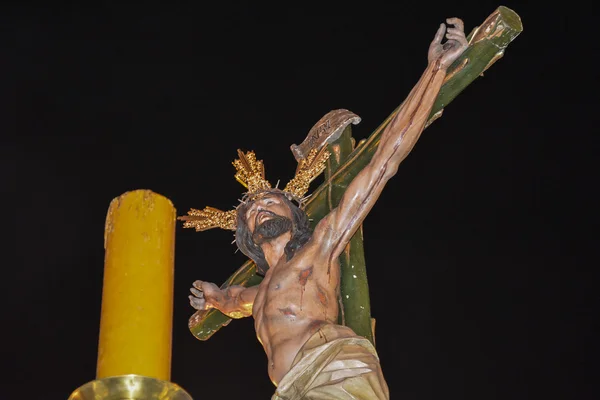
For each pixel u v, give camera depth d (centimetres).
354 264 949
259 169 1050
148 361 650
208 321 1070
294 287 923
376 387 819
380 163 926
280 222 991
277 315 912
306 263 934
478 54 927
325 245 934
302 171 1047
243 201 1035
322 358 819
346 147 1055
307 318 903
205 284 1057
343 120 1057
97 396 614
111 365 646
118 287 684
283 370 875
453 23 938
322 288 923
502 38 919
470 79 941
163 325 674
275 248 991
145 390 617
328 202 1010
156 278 693
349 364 822
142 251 703
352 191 930
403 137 924
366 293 933
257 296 959
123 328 661
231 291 1038
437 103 948
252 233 1005
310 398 812
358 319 912
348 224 931
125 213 725
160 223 725
